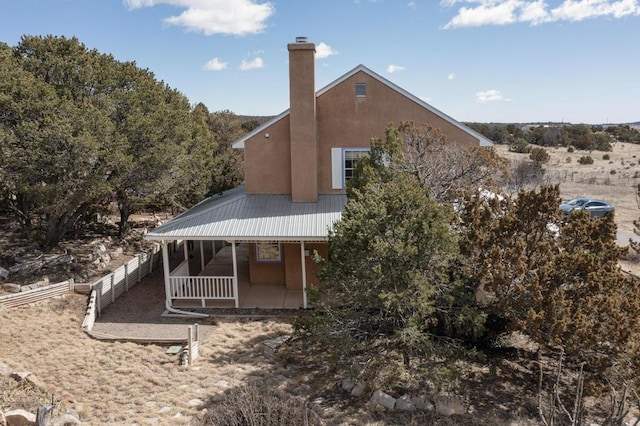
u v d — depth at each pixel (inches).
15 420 329.1
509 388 410.3
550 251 383.6
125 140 720.3
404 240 386.9
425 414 364.5
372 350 416.5
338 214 629.9
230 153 1286.9
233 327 557.0
